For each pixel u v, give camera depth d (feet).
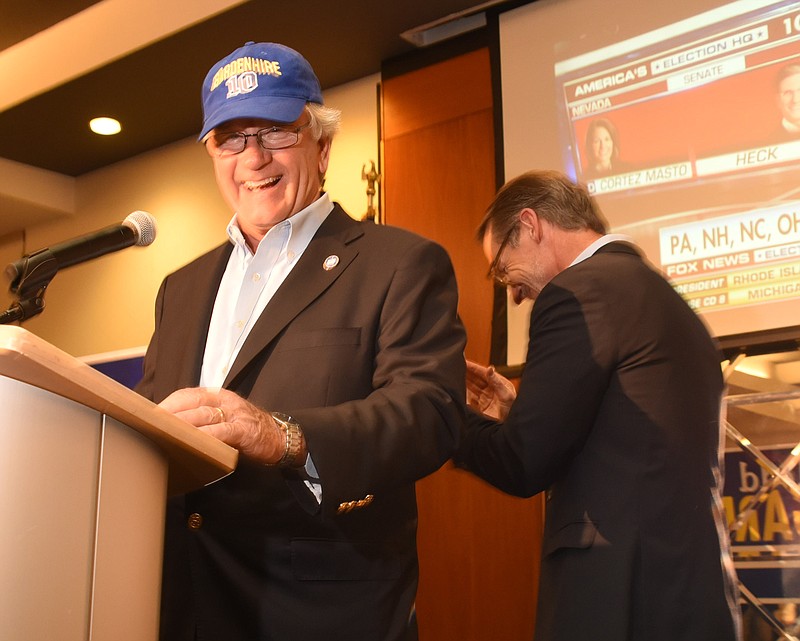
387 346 4.58
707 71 12.10
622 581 5.13
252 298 5.13
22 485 2.53
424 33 14.88
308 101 5.29
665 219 12.04
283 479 4.46
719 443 5.67
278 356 4.69
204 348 5.18
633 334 5.66
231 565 4.43
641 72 12.60
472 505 12.83
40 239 19.86
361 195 15.29
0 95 16.84
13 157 18.62
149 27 14.73
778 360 11.18
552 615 5.33
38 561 2.55
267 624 4.34
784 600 10.25
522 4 13.75
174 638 4.47
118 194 18.78
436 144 14.38
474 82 14.24
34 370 2.50
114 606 2.79
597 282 5.84
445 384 4.47
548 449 5.57
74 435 2.69
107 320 18.33
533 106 13.37
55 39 16.02
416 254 4.91
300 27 14.23
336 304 4.80
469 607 12.55
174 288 5.63
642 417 5.48
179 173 17.99
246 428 3.57
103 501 2.78
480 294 13.55
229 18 13.98
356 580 4.49
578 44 13.17
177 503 4.64
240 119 5.19
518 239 6.88
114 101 16.49
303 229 5.21
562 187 6.91
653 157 12.29
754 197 11.45
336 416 3.97
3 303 20.15
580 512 5.43
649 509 5.27
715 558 5.23
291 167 5.19
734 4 12.03
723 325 11.34
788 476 10.32
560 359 5.65
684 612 5.07
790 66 11.48
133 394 2.81
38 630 2.52
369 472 3.94
